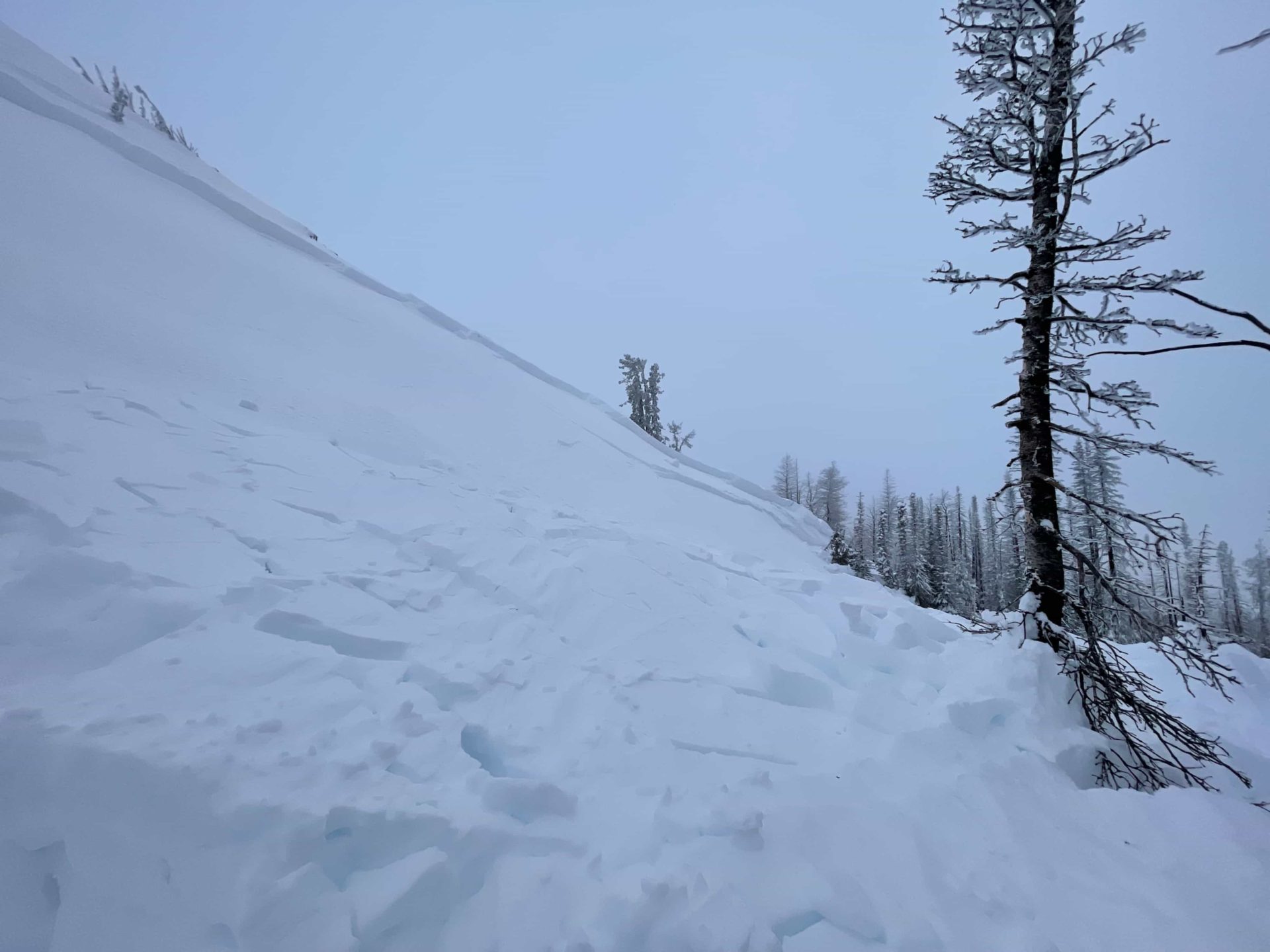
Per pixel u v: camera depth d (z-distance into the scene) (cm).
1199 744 530
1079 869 339
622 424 2277
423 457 1047
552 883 274
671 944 248
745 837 319
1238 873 333
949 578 3497
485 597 593
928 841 343
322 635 447
